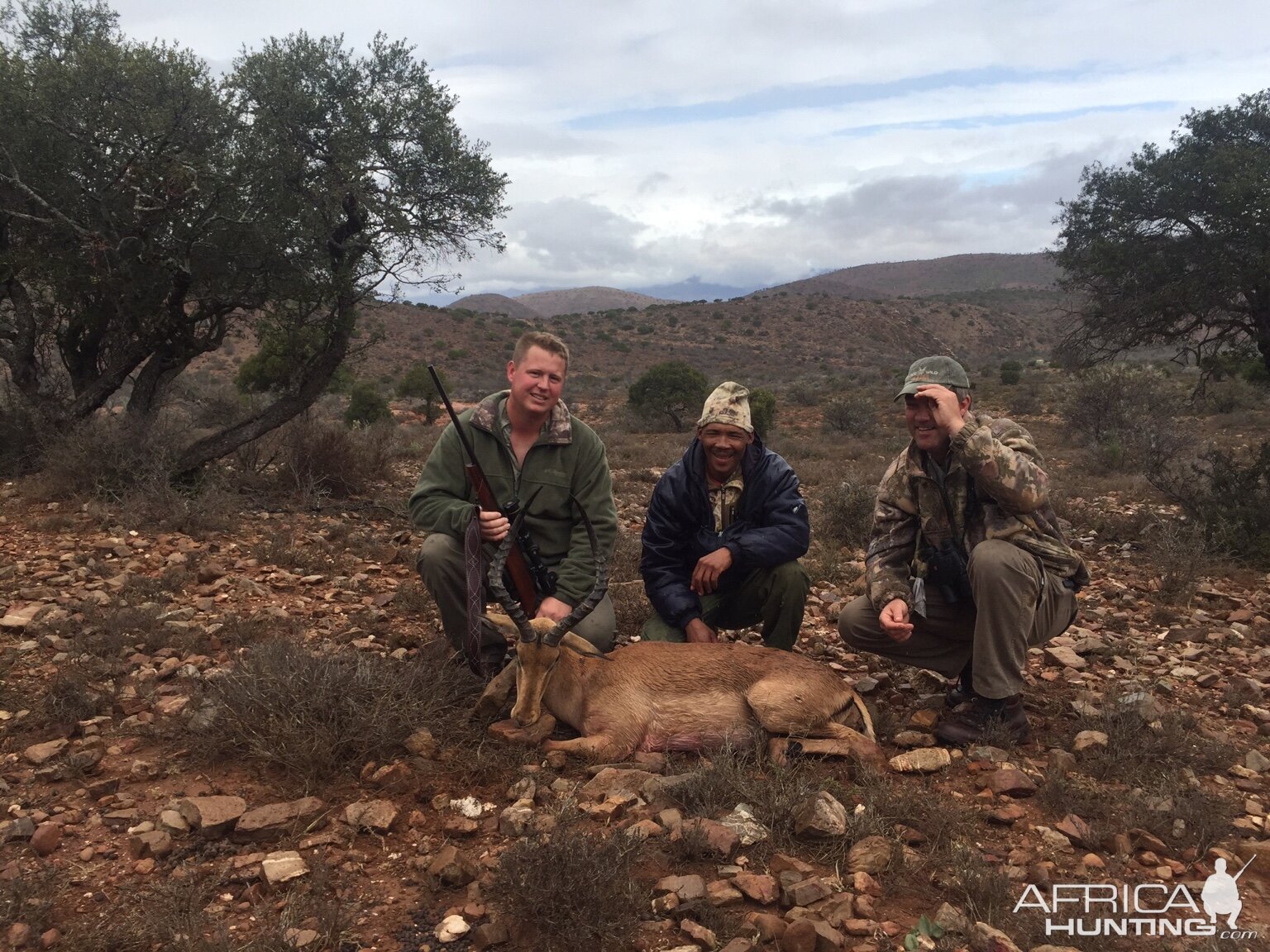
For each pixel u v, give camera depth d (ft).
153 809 12.98
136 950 9.90
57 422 41.19
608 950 10.12
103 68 37.11
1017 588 15.87
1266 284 51.11
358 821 12.66
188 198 36.78
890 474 17.63
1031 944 10.62
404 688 15.75
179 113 37.70
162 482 34.91
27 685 17.28
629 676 16.02
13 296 41.78
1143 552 36.35
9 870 11.28
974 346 456.04
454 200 42.39
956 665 18.37
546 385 17.33
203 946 9.80
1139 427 78.69
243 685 15.15
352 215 40.29
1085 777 15.25
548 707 16.28
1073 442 90.38
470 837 12.59
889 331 430.20
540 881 10.41
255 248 38.83
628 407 122.62
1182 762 15.66
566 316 419.74
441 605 18.51
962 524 16.78
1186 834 13.33
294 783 13.92
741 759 14.94
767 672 16.08
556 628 15.25
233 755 14.57
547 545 18.28
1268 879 12.28
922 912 11.25
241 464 44.01
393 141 40.70
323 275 40.75
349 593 25.64
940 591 17.24
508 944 10.16
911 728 17.35
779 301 467.93
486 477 17.92
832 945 10.16
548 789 13.99
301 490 40.70
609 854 11.07
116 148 38.40
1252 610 27.17
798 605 19.01
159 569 26.81
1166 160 55.57
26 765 14.24
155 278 38.40
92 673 17.62
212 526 32.37
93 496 34.78
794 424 123.44
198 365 183.01
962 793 14.53
